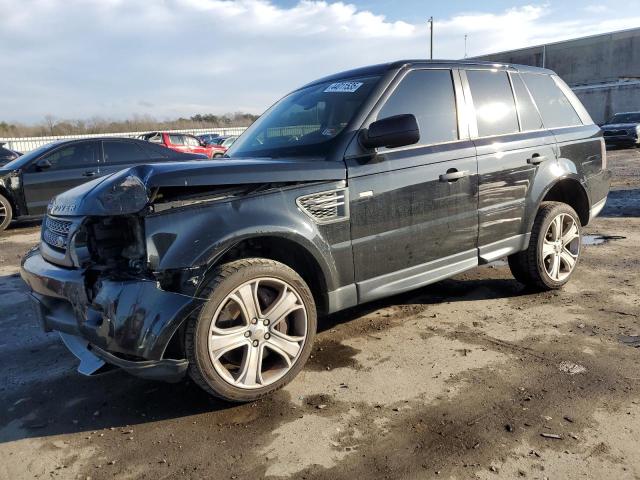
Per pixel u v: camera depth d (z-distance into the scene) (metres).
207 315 2.69
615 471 2.27
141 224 2.63
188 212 2.70
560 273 4.70
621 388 2.94
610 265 5.39
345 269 3.24
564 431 2.56
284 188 2.97
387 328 3.98
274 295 3.04
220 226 2.73
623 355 3.35
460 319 4.10
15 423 2.90
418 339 3.75
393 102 3.55
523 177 4.21
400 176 3.43
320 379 3.22
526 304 4.38
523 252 4.46
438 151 3.66
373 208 3.32
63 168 9.25
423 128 3.67
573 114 4.95
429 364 3.35
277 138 3.77
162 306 2.58
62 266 2.97
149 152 10.02
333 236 3.16
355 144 3.29
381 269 3.43
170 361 2.66
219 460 2.47
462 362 3.36
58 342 4.05
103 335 2.64
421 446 2.50
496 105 4.20
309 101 3.91
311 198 3.06
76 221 2.83
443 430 2.62
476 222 3.92
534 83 4.65
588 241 6.50
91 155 9.51
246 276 2.81
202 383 2.76
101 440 2.69
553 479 2.23
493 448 2.46
